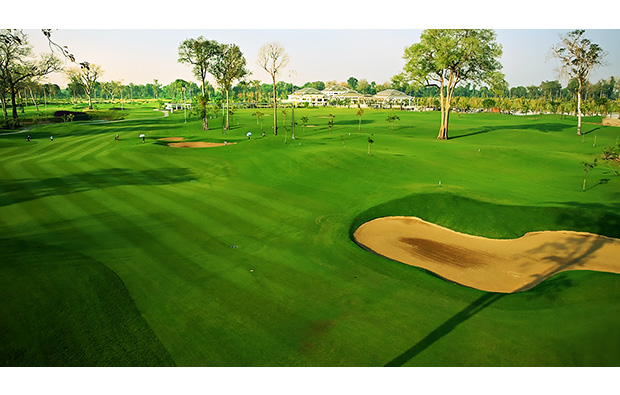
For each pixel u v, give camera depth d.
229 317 14.51
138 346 12.73
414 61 67.44
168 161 43.50
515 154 48.78
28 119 100.50
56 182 33.06
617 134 73.25
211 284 16.92
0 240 20.31
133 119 108.44
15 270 16.78
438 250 22.44
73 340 12.83
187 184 34.31
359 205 29.38
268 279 17.58
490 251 22.31
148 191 31.36
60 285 15.84
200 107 81.31
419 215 27.61
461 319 14.70
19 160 42.62
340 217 26.69
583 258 21.20
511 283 18.58
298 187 34.00
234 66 81.94
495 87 66.56
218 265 18.78
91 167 39.47
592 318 14.41
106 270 17.48
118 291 15.93
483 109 160.00
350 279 17.91
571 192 32.09
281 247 21.34
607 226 24.55
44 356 11.99
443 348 12.88
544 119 106.62
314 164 40.88
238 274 17.95
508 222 25.59
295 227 24.53
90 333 13.25
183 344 12.91
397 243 23.36
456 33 63.75
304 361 12.20
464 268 20.19
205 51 80.81
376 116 118.12
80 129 77.00
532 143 63.81
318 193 32.28
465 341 13.26
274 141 56.03
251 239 22.31
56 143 55.78
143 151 48.34
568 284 17.23
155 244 20.92
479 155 48.47
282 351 12.67
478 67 65.00
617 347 12.75
